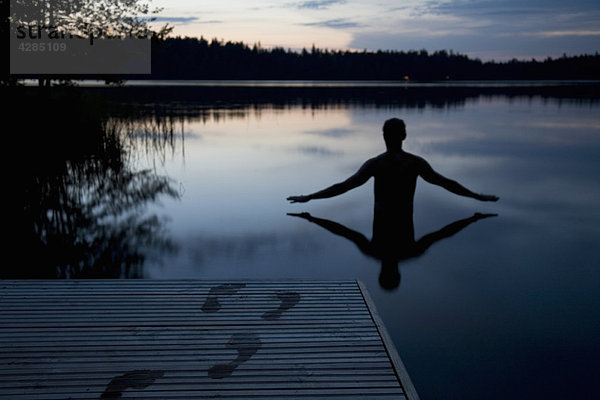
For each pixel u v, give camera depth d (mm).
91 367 2365
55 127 10164
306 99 26500
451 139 11438
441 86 49625
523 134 12250
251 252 4516
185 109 19172
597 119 15578
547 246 4629
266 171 8000
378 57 98438
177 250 4570
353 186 5371
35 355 2463
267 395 2162
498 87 44469
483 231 5062
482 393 2471
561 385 2531
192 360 2428
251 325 2789
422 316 3271
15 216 5641
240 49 90938
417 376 2600
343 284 3385
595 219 5438
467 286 3764
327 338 2650
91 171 7992
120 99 21328
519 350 2852
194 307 3016
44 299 3102
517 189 6816
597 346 2898
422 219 5496
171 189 6867
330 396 2162
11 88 10719
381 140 11328
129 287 3301
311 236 4934
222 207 5996
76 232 5105
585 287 3727
